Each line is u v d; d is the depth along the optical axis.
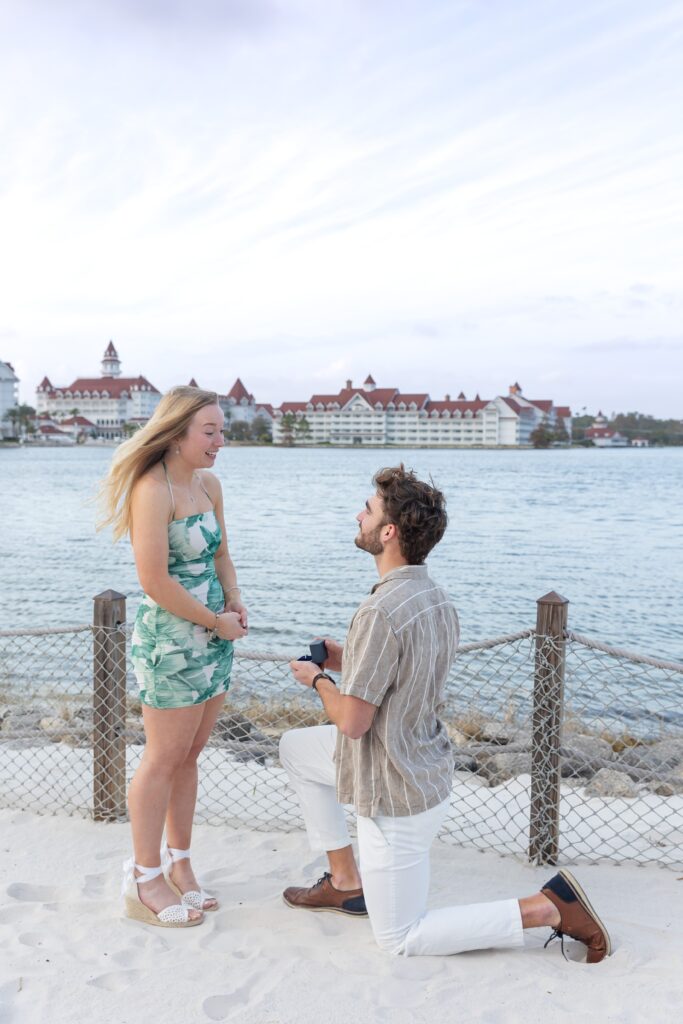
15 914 3.39
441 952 3.08
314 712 7.18
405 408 193.75
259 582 18.44
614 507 41.88
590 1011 2.75
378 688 2.88
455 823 4.67
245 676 8.34
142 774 3.37
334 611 15.41
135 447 3.20
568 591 17.97
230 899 3.59
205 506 3.39
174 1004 2.76
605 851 4.26
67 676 8.43
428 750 3.10
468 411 191.12
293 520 34.00
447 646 3.09
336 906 3.46
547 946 3.21
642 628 14.52
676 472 86.62
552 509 40.41
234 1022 2.66
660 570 21.00
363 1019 2.69
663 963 3.05
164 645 3.27
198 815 4.63
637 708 7.51
